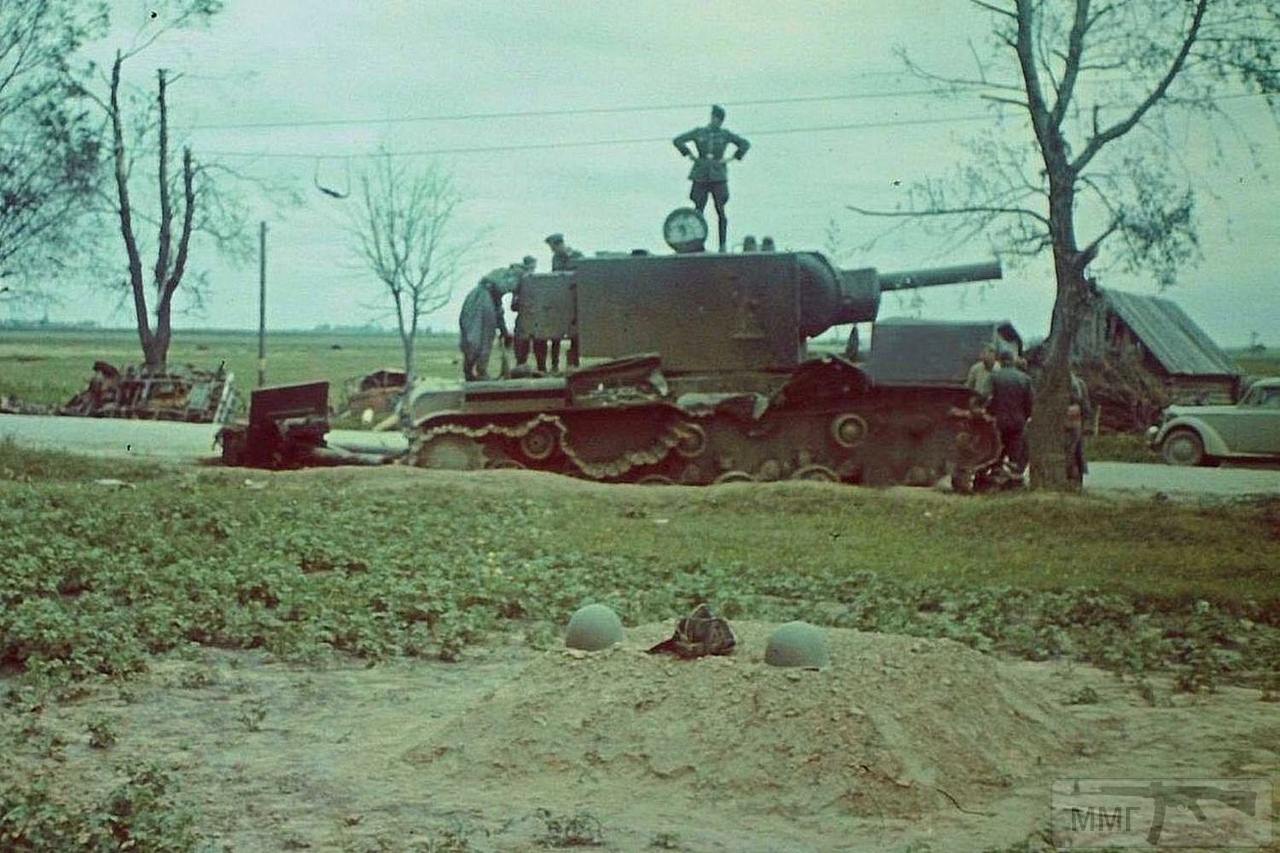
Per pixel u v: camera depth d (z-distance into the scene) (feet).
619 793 30.12
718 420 96.99
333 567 61.11
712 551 67.62
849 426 95.55
